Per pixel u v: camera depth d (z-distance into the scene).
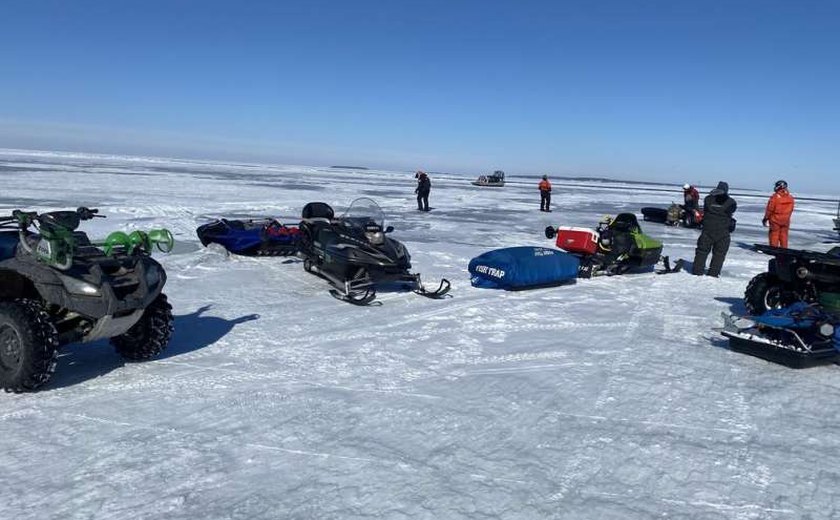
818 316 5.66
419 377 5.11
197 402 4.44
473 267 9.25
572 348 6.09
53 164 62.44
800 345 5.59
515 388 4.88
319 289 8.79
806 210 42.31
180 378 4.95
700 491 3.33
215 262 10.48
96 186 30.92
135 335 5.30
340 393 4.68
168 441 3.79
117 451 3.64
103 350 5.66
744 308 8.27
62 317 5.05
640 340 6.48
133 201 22.59
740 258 13.89
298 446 3.75
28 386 4.45
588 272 10.37
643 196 53.34
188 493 3.18
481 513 3.04
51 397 4.49
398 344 6.10
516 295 8.70
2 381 4.55
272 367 5.28
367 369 5.29
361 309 7.62
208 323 6.74
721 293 9.42
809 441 4.03
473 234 16.73
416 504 3.11
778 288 7.17
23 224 4.84
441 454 3.68
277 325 6.73
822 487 3.41
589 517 3.04
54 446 3.70
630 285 9.91
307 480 3.33
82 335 4.78
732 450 3.85
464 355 5.77
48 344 4.41
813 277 6.46
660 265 12.42
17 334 4.41
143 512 3.00
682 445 3.90
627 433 4.07
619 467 3.58
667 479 3.45
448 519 2.98
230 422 4.09
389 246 8.48
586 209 29.11
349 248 8.20
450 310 7.62
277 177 61.78
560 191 56.25
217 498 3.13
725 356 5.95
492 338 6.41
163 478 3.33
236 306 7.61
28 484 3.25
